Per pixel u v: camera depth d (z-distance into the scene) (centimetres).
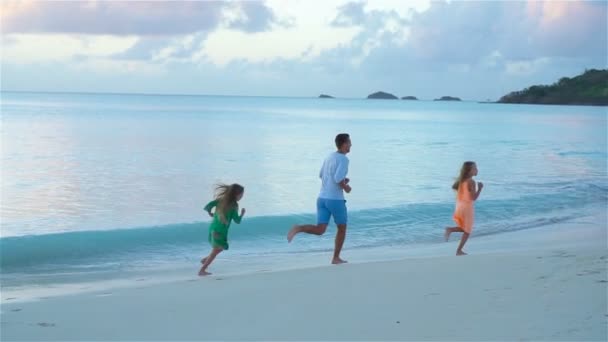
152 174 2219
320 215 971
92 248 1108
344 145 959
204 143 3553
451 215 1541
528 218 1573
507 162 2983
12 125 4666
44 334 579
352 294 694
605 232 1368
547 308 599
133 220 1434
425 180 2252
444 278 757
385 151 3450
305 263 1034
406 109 15962
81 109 8856
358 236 1309
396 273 803
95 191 1822
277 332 566
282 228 1338
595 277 732
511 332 527
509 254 941
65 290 828
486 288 693
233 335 563
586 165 2888
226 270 972
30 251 1070
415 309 619
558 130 6100
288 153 3091
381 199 1828
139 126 5019
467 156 3225
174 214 1512
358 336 542
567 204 1786
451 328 548
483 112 13300
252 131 4809
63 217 1452
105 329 592
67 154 2781
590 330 524
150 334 574
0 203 1606
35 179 2028
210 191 1867
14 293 809
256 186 2008
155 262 1036
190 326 595
